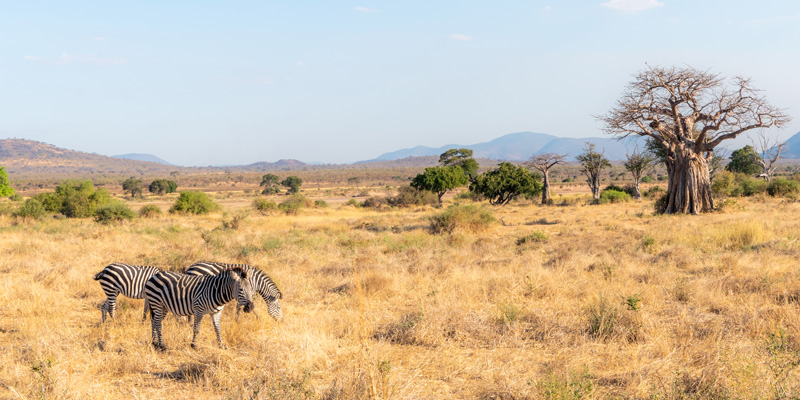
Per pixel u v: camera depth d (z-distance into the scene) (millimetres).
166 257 15922
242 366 6371
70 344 7270
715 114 29297
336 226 29609
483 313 8633
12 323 8883
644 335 7141
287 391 5211
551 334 7438
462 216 24141
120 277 8375
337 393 5145
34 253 17031
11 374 6012
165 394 5688
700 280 10312
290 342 6699
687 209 30172
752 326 7164
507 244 19375
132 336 7695
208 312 7129
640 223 25906
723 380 5148
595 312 7992
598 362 6316
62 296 10703
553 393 5027
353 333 7680
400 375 5797
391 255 16906
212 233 23516
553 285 10445
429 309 8547
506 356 6656
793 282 9602
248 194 121375
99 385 5738
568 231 23609
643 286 10195
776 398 4785
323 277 12812
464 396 5426
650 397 5059
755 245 15102
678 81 29641
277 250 17812
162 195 118312
